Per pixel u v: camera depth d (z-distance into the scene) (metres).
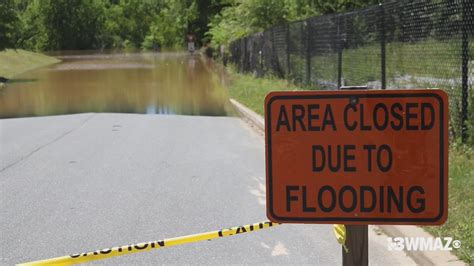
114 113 16.70
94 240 5.78
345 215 3.12
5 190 7.81
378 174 3.08
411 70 10.06
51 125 14.12
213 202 7.07
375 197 3.10
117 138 12.00
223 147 10.82
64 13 102.50
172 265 5.09
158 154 10.20
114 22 111.88
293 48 19.39
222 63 41.91
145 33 113.31
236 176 8.45
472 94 8.07
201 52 66.19
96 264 5.14
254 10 30.23
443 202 3.06
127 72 37.28
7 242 5.77
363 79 13.09
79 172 8.84
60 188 7.87
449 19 8.63
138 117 15.57
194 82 28.05
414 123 3.04
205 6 63.97
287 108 3.11
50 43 101.06
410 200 3.08
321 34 16.14
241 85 22.44
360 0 26.73
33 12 96.94
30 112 17.78
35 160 9.80
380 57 12.03
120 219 6.44
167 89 24.77
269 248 5.46
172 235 5.88
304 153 3.12
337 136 3.09
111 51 94.19
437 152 3.04
